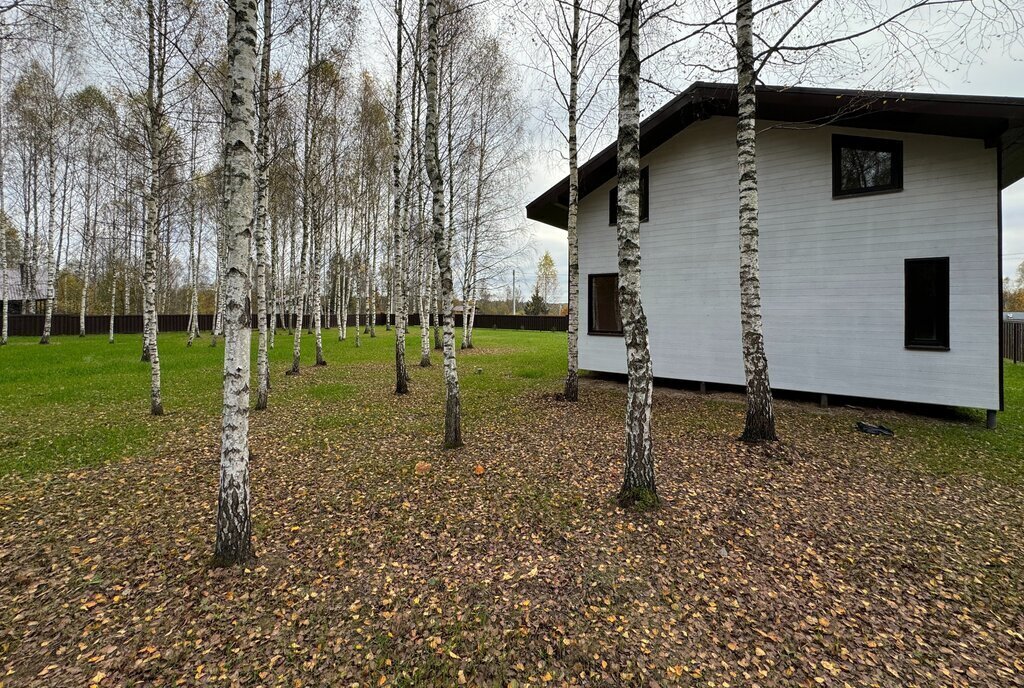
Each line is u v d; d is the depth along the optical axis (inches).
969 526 153.8
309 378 465.4
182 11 323.3
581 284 437.7
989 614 113.2
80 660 100.0
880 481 187.8
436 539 151.4
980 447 229.0
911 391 294.8
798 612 115.0
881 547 142.2
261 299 343.6
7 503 174.4
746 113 222.2
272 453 233.5
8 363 542.3
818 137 323.0
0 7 218.1
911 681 93.4
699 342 374.6
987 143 268.7
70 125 755.4
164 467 213.0
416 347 805.2
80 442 246.4
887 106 264.5
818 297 325.1
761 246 345.4
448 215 637.3
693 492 177.6
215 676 96.0
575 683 94.0
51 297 813.9
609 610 116.7
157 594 123.0
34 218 942.4
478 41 486.9
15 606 117.3
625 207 163.3
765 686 92.7
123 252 1277.1
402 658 101.3
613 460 213.9
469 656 101.7
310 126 538.0
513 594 123.3
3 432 264.1
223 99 362.9
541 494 181.0
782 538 147.4
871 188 307.6
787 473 194.9
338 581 129.6
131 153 546.6
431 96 217.9
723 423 272.4
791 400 344.5
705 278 370.6
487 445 240.1
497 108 615.2
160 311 1453.0
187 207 887.1
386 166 819.4
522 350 753.6
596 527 155.6
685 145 375.9
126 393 378.0
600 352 428.5
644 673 96.5
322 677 95.9
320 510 171.8
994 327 271.0
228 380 134.0
